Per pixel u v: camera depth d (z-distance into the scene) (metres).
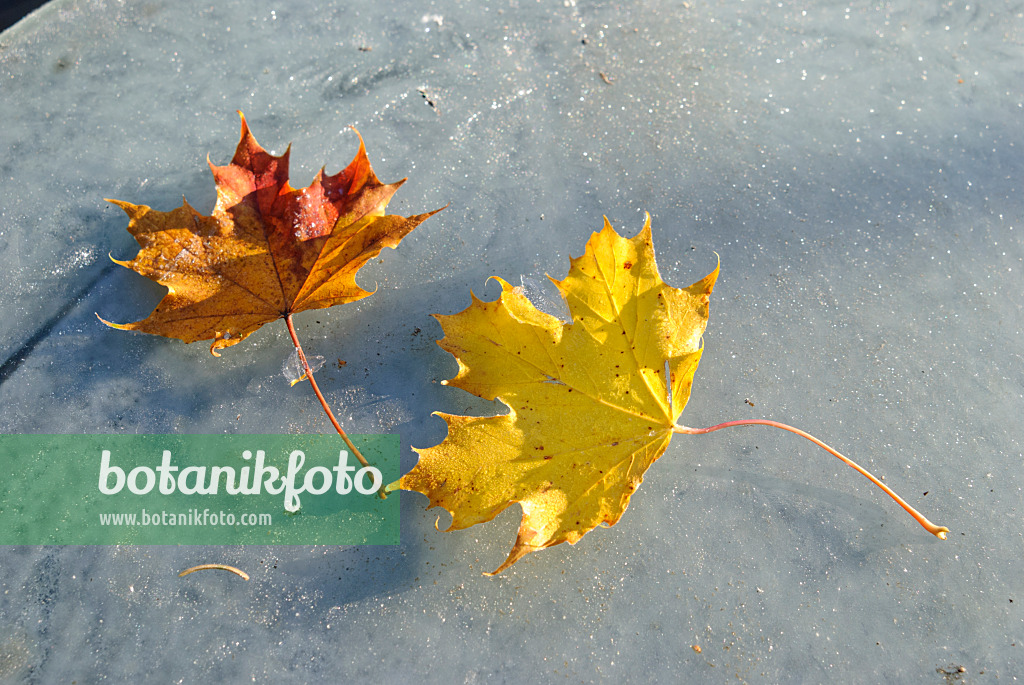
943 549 0.51
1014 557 0.51
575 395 0.50
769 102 0.58
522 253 0.55
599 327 0.50
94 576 0.51
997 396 0.53
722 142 0.57
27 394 0.53
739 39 0.60
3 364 0.53
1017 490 0.52
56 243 0.54
